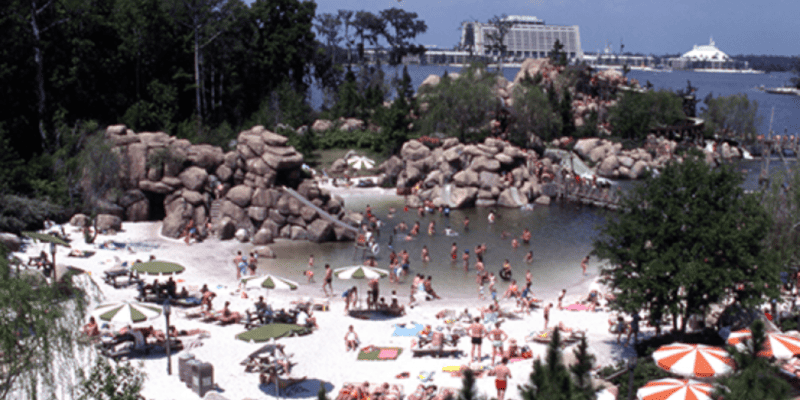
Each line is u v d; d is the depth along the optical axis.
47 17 59.00
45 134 54.25
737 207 24.45
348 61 136.50
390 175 67.94
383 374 23.55
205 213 47.31
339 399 20.98
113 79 67.56
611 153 82.94
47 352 16.86
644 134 94.94
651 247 25.08
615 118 98.25
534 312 32.25
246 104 87.62
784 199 32.94
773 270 23.83
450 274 40.06
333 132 84.19
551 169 73.56
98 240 42.31
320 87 112.06
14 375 16.31
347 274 31.36
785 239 31.69
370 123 93.25
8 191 43.03
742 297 24.11
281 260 41.91
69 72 60.12
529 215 58.56
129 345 24.38
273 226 46.59
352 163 72.94
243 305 31.58
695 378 19.20
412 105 87.88
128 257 39.03
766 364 13.73
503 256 44.56
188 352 22.83
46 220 44.09
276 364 21.97
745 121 108.50
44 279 18.47
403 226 50.94
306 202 46.81
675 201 24.77
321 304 32.12
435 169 64.31
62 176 48.47
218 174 48.41
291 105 85.69
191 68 78.50
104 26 66.31
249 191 46.78
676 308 23.81
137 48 68.69
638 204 25.92
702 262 23.75
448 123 79.75
